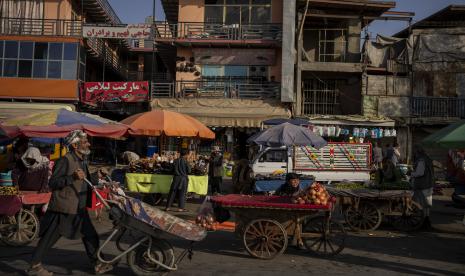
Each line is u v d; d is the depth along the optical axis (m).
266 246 7.35
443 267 7.17
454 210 14.26
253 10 25.80
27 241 7.93
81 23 24.53
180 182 12.42
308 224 7.76
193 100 23.80
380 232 10.27
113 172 14.16
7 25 25.80
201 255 7.56
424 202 10.63
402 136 23.94
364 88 24.34
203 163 16.39
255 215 7.51
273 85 24.44
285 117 23.08
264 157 16.25
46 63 24.69
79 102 24.95
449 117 23.88
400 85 24.36
